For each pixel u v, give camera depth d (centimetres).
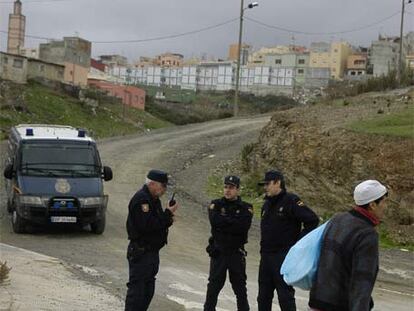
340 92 3772
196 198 2181
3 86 5719
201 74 12600
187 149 3195
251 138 3472
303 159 2156
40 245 1366
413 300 1103
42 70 6525
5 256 1149
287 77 11512
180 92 10512
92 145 1577
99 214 1495
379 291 1159
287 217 747
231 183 784
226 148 3209
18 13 9162
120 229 1630
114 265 1205
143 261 705
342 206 1927
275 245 750
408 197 1741
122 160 2872
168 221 709
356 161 1938
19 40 9162
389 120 2239
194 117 7250
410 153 1830
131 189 2292
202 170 2716
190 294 1009
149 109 7406
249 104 9206
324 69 11306
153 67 12938
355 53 12094
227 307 933
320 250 470
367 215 461
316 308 459
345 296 450
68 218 1462
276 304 971
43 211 1445
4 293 837
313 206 2019
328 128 2236
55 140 1556
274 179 756
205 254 1412
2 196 2005
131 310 706
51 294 880
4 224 1602
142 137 3625
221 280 800
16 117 5062
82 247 1370
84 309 816
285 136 2366
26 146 1527
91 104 6266
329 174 2023
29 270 1041
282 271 491
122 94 7200
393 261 1448
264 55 12825
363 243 444
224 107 8781
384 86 3656
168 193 2239
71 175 1512
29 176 1488
